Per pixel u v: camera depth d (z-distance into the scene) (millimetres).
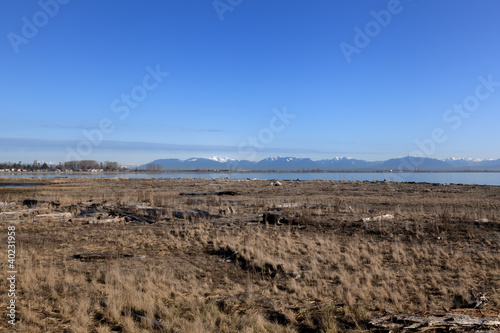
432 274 9422
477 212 20594
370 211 22203
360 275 9398
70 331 6098
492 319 6020
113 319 6641
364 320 6418
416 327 5848
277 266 10250
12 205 25359
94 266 10469
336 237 14844
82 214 21641
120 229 17250
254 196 36719
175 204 27250
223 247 12727
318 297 7848
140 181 68000
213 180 71000
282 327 6277
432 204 27234
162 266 10609
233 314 6945
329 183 59031
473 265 10211
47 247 13086
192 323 6254
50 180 74312
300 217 19094
